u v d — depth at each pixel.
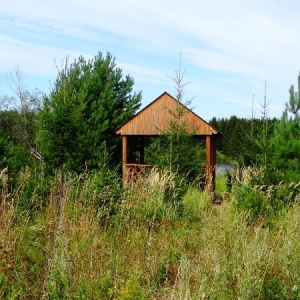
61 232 6.25
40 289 5.16
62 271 5.22
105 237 7.48
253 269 5.13
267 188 10.68
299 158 11.15
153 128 19.56
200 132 18.72
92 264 5.94
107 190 9.14
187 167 15.02
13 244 5.90
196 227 9.10
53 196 8.39
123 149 19.94
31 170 11.29
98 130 19.14
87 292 5.14
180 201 11.02
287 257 5.72
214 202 14.20
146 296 5.18
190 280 5.47
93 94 20.27
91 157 18.28
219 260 5.65
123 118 20.78
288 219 8.64
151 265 6.26
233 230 6.56
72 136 11.31
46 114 11.25
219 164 35.38
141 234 7.84
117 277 5.66
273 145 11.45
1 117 28.78
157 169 13.62
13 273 5.37
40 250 6.06
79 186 9.64
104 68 21.27
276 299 5.00
